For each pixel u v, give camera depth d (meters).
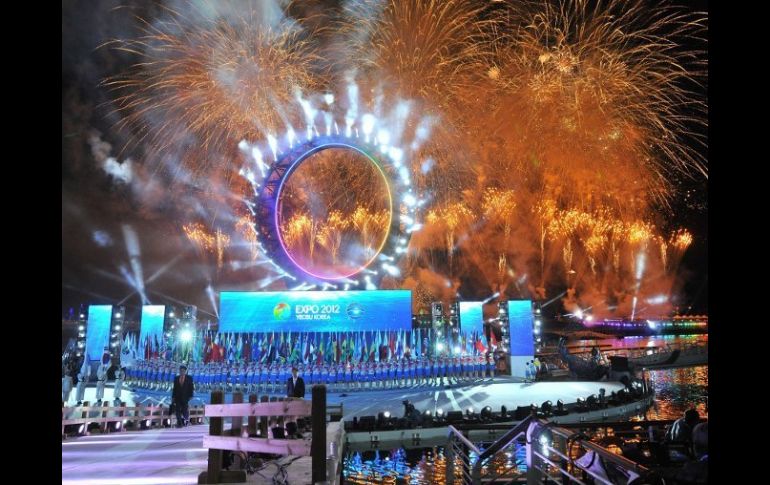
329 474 8.32
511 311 31.97
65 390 22.89
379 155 32.22
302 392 17.09
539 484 9.52
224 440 8.02
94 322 30.47
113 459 10.58
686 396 32.00
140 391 28.45
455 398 25.86
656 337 63.69
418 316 38.84
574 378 32.09
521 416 21.81
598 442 9.02
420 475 17.02
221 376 28.23
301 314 29.22
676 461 7.56
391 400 25.73
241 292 29.22
